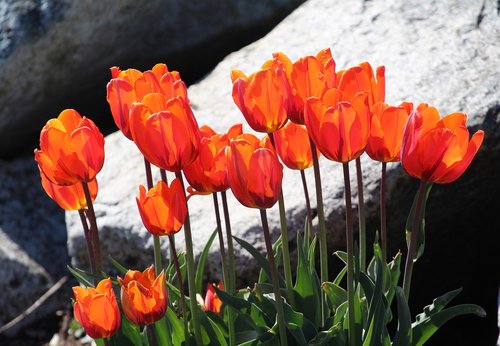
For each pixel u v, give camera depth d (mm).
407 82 4254
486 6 4633
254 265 3943
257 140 2498
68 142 2541
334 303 2836
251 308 2777
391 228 3902
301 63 2539
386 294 2859
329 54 2723
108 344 2625
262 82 2494
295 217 3916
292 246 3908
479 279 4367
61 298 5770
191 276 2707
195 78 6504
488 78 4145
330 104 2447
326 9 5145
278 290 2537
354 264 2893
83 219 2850
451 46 4414
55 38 5750
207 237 4066
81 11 5727
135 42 6066
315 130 2418
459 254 4180
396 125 2543
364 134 2402
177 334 2865
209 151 2604
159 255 3031
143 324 2525
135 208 4461
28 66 5793
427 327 2816
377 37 4684
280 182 2387
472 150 2414
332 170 4012
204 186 2674
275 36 5215
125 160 4840
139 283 2451
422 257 4105
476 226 4094
